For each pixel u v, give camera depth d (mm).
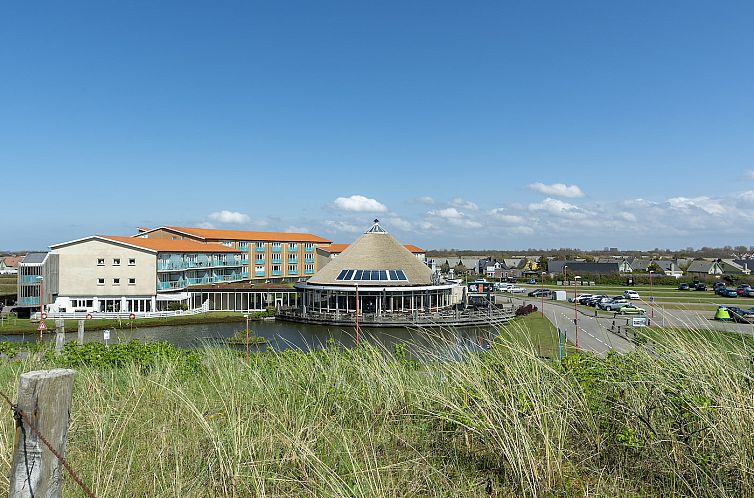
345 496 4105
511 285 73312
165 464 4973
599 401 5707
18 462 2744
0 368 10062
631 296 55938
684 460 4531
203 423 5328
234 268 67188
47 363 10859
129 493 4465
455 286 51594
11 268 104938
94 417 5957
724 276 74125
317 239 88875
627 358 6219
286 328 39562
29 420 2744
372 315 40688
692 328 6832
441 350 7676
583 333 26188
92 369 9461
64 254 49656
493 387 5812
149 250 50219
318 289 44969
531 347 6441
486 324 36281
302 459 4859
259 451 5211
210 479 4695
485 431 5098
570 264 98812
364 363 7684
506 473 4754
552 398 5543
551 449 4734
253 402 6633
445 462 5188
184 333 37188
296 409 6418
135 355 11062
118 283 50062
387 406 6422
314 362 8086
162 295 50125
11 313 46000
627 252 160125
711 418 4578
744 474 4043
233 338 25406
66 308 49062
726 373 5004
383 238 50094
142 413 6320
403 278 45625
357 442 5617
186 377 8828
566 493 4324
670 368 5391
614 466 4910
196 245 60750
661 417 5082
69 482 4453
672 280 78812
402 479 4742
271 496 4465
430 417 5906
